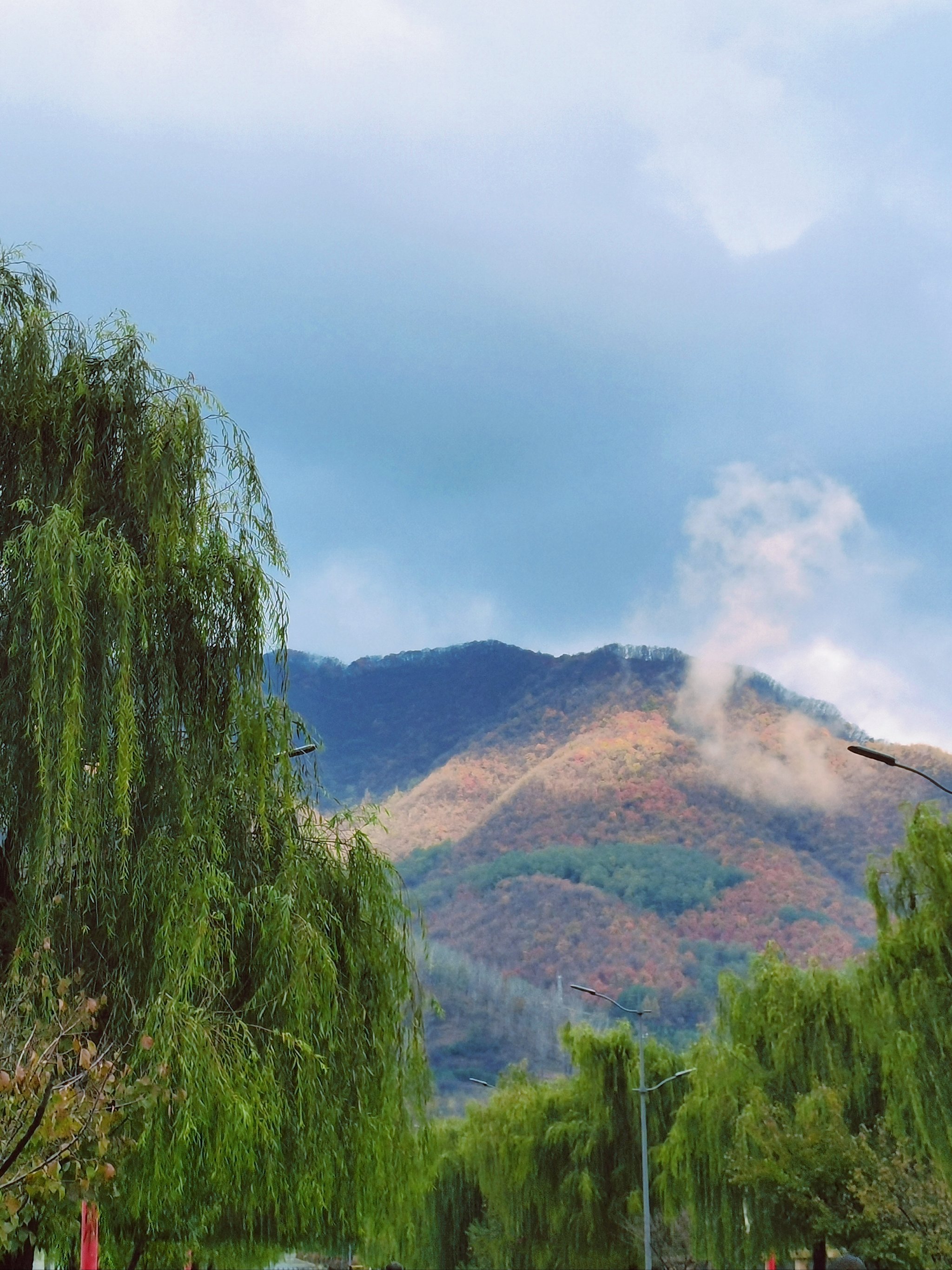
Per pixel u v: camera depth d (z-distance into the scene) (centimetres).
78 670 1441
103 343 1734
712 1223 3797
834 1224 3262
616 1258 4931
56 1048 1139
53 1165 969
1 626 1479
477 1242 5688
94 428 1666
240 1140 1421
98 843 1476
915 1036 2867
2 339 1638
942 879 2897
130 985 1485
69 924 1485
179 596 1638
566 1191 4956
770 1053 3756
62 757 1412
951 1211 3059
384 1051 1736
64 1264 1727
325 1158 1562
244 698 1655
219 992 1514
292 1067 1562
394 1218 1817
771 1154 3378
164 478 1628
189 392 1766
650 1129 4962
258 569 1695
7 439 1617
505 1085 6047
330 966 1619
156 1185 1394
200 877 1522
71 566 1464
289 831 1728
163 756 1568
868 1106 3522
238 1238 2064
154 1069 1218
